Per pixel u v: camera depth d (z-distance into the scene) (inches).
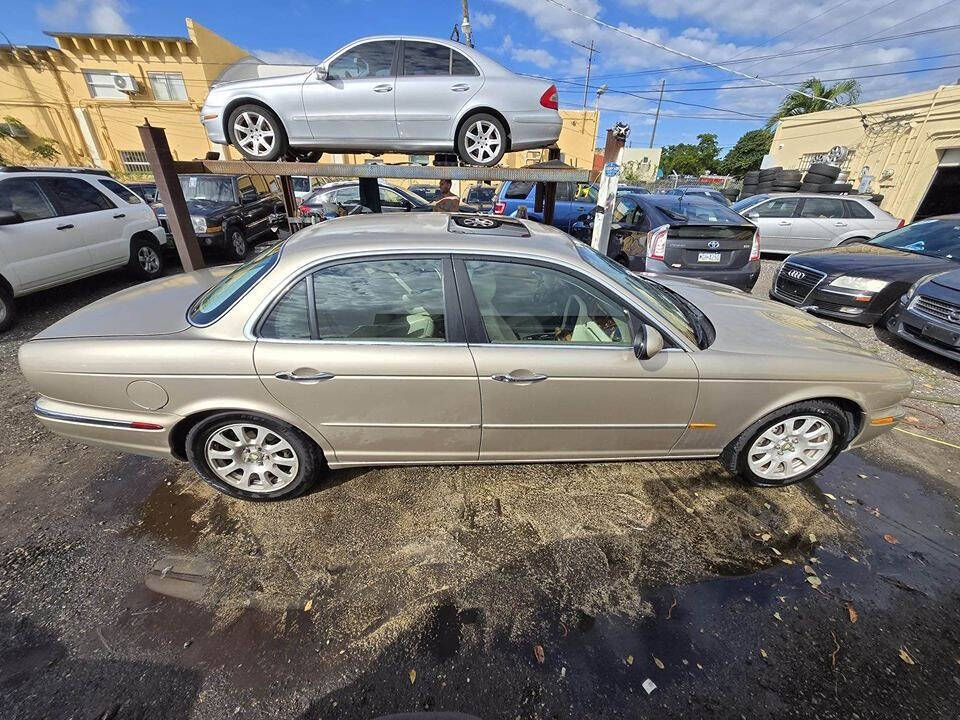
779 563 83.4
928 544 88.9
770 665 66.2
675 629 71.0
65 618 70.7
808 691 63.0
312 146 181.9
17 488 97.9
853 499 100.4
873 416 96.0
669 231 202.2
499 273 83.7
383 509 93.4
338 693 61.6
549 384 82.8
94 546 84.0
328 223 99.2
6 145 747.4
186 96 764.0
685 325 92.3
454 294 81.9
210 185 343.3
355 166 170.6
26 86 729.0
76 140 772.6
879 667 66.2
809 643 69.4
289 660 65.3
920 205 479.2
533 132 183.3
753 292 269.1
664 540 87.7
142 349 78.8
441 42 174.4
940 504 99.8
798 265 227.9
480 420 86.3
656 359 84.4
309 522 90.1
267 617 71.5
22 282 191.0
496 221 103.4
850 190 473.7
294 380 79.7
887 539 89.7
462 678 63.6
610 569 81.1
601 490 99.8
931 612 74.8
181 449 90.7
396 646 67.6
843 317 208.8
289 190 264.7
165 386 80.1
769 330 100.2
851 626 72.1
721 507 96.3
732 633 70.6
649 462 109.2
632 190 278.1
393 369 79.6
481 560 82.3
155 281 113.3
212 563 80.9
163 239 274.2
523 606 74.0
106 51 725.3
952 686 64.2
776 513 95.3
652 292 100.7
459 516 91.9
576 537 87.7
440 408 84.2
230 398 81.4
